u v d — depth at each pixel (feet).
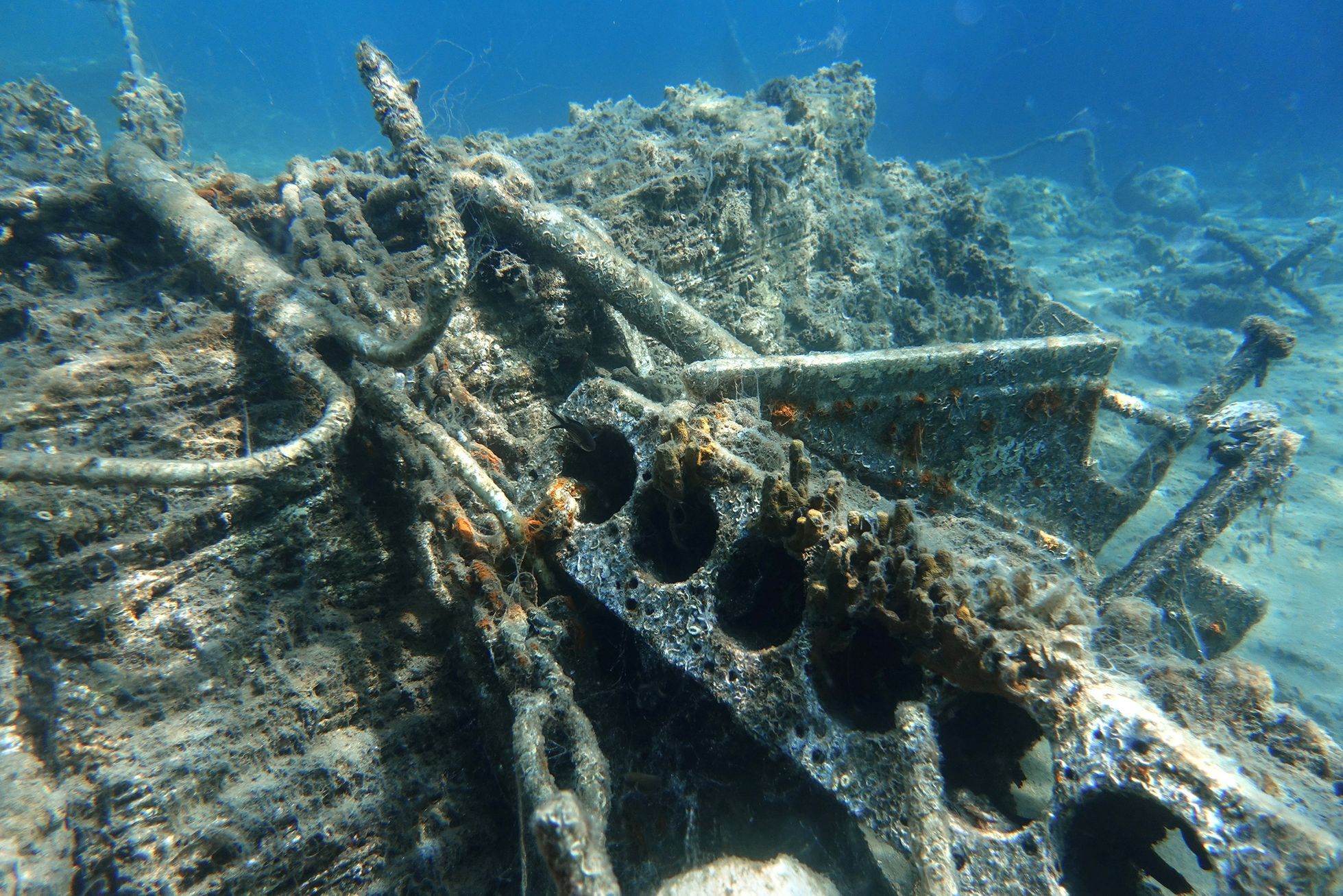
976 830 6.10
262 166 81.46
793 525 7.21
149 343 9.74
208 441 9.47
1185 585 13.41
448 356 12.04
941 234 26.37
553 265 12.85
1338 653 18.40
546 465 9.91
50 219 11.48
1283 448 12.71
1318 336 40.81
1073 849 6.02
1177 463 27.14
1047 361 11.52
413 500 10.17
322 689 8.93
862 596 6.65
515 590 8.79
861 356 10.86
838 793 6.40
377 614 10.01
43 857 6.38
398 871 8.34
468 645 9.11
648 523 8.82
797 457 7.41
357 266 11.76
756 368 10.29
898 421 11.34
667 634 7.70
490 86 203.21
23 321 10.31
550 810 5.06
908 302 22.68
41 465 6.77
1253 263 46.88
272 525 9.24
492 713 8.79
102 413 8.98
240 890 7.42
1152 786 5.43
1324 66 200.64
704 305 16.69
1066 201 73.05
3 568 7.50
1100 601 12.86
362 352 9.21
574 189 15.76
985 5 248.11
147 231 12.25
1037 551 9.26
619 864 8.20
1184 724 6.47
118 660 7.88
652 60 262.26
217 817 7.50
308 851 7.90
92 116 75.66
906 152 140.15
